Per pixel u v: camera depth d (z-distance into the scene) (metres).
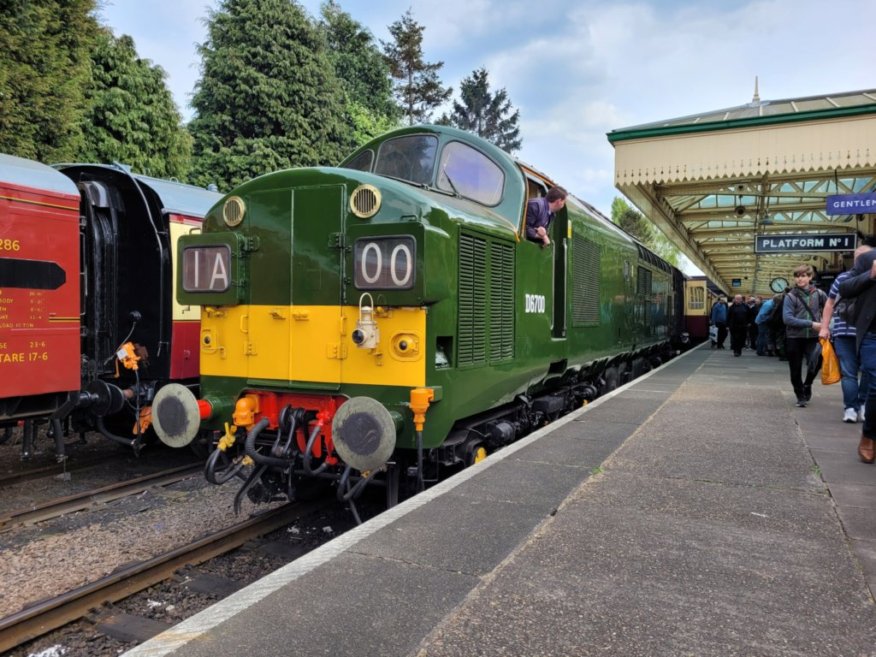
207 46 20.70
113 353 7.61
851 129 10.37
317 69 20.89
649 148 11.62
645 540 3.45
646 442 5.85
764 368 13.50
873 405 4.90
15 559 4.75
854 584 2.90
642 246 13.05
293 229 4.77
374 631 2.49
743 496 4.22
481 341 5.12
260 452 5.12
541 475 4.74
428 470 4.96
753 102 13.61
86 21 12.08
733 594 2.80
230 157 19.59
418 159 5.94
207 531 5.36
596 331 8.64
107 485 6.82
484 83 56.75
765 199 14.65
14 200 5.96
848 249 12.45
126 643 3.64
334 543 3.42
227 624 2.55
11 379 5.99
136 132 15.12
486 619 2.58
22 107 10.75
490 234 5.30
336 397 4.62
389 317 4.39
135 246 7.70
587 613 2.63
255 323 4.93
